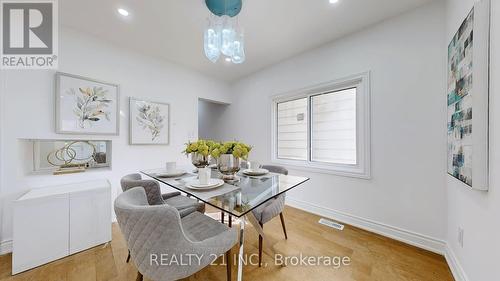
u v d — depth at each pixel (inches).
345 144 97.9
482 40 40.8
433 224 68.6
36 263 61.3
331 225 89.7
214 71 135.7
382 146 80.0
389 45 77.5
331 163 102.3
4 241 67.9
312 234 81.3
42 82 76.6
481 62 40.9
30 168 79.0
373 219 83.0
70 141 89.2
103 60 93.1
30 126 73.9
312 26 82.7
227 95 155.6
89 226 72.1
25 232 60.0
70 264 62.9
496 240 37.2
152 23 80.6
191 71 130.9
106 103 92.5
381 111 80.1
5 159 69.2
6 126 69.3
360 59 85.7
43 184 76.5
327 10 72.4
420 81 70.7
